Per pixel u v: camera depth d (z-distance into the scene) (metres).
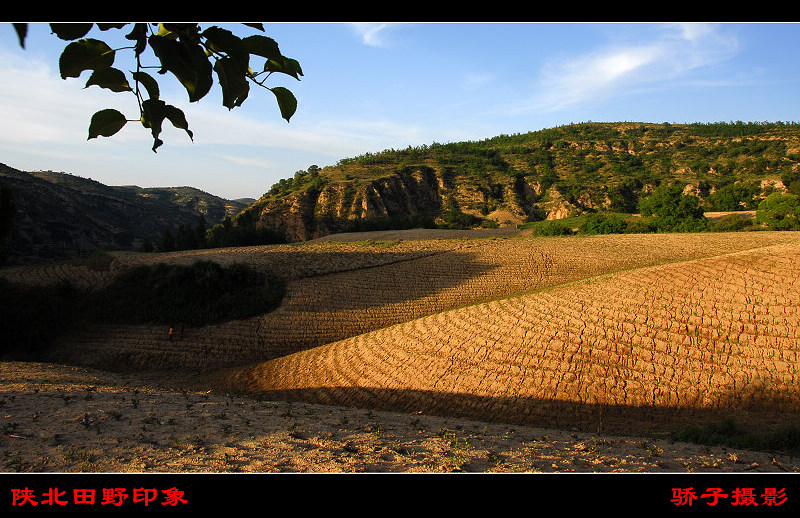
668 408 16.16
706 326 21.12
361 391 19.92
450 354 21.98
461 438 8.84
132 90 1.40
